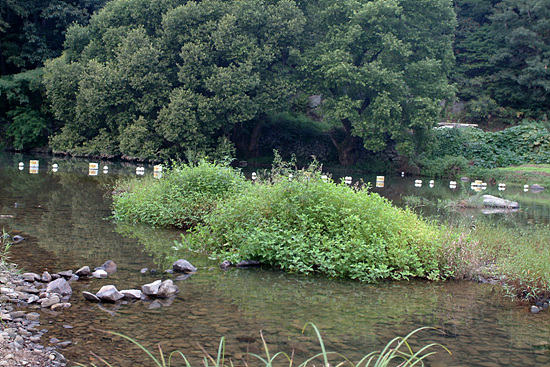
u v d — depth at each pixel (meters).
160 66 26.34
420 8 25.59
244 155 30.89
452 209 13.03
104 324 4.09
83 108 27.80
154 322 4.18
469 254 6.45
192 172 9.58
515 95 34.00
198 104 24.67
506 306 5.16
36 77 32.28
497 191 19.39
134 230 8.40
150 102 25.91
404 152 26.05
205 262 6.50
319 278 5.96
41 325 3.98
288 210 6.79
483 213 12.41
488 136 28.73
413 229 6.79
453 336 4.19
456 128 29.58
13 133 32.34
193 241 7.23
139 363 3.36
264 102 25.56
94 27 30.36
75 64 29.34
